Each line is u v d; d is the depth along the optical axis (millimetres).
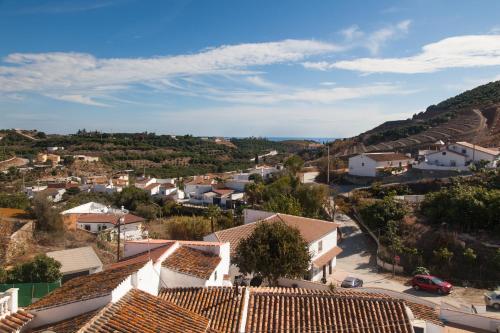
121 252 45812
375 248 46594
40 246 43094
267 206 51375
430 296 32344
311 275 34875
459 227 43156
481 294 32688
